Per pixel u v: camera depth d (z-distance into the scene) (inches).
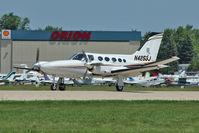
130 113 1975.9
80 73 4052.7
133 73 4227.4
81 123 1638.8
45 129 1471.5
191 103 2559.1
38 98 2770.7
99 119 1753.2
